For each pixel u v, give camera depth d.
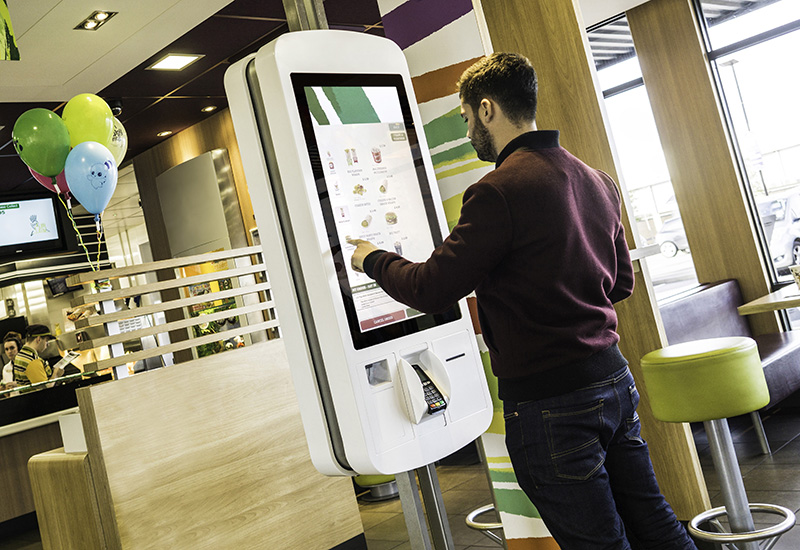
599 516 1.53
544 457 1.55
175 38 4.87
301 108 1.50
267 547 3.33
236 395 3.38
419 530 1.61
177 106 6.35
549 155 1.60
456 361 1.75
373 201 1.63
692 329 4.90
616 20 6.24
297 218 1.49
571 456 1.53
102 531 2.92
